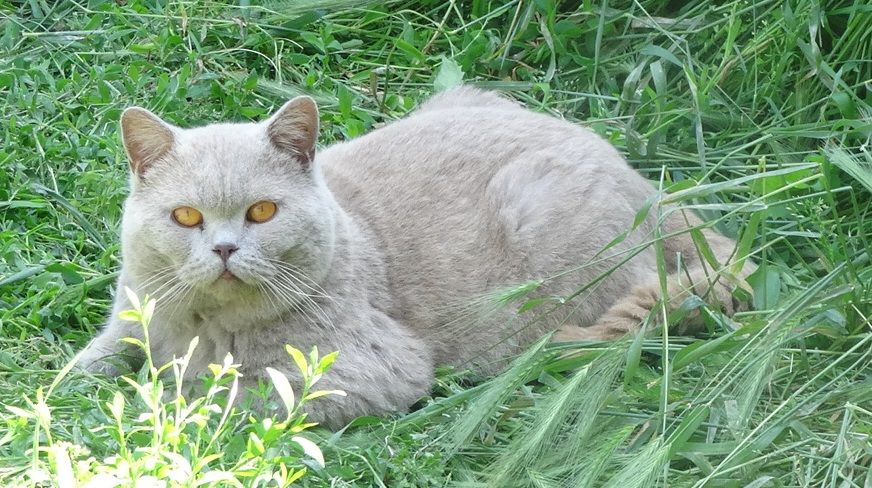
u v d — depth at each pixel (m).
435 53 7.29
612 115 6.76
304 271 4.75
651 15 7.18
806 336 5.03
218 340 4.81
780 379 4.98
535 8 7.23
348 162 5.46
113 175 6.04
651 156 6.41
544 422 4.37
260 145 4.72
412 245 5.25
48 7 7.38
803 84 6.57
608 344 4.96
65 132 6.43
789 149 6.42
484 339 5.30
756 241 5.93
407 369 4.97
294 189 4.73
